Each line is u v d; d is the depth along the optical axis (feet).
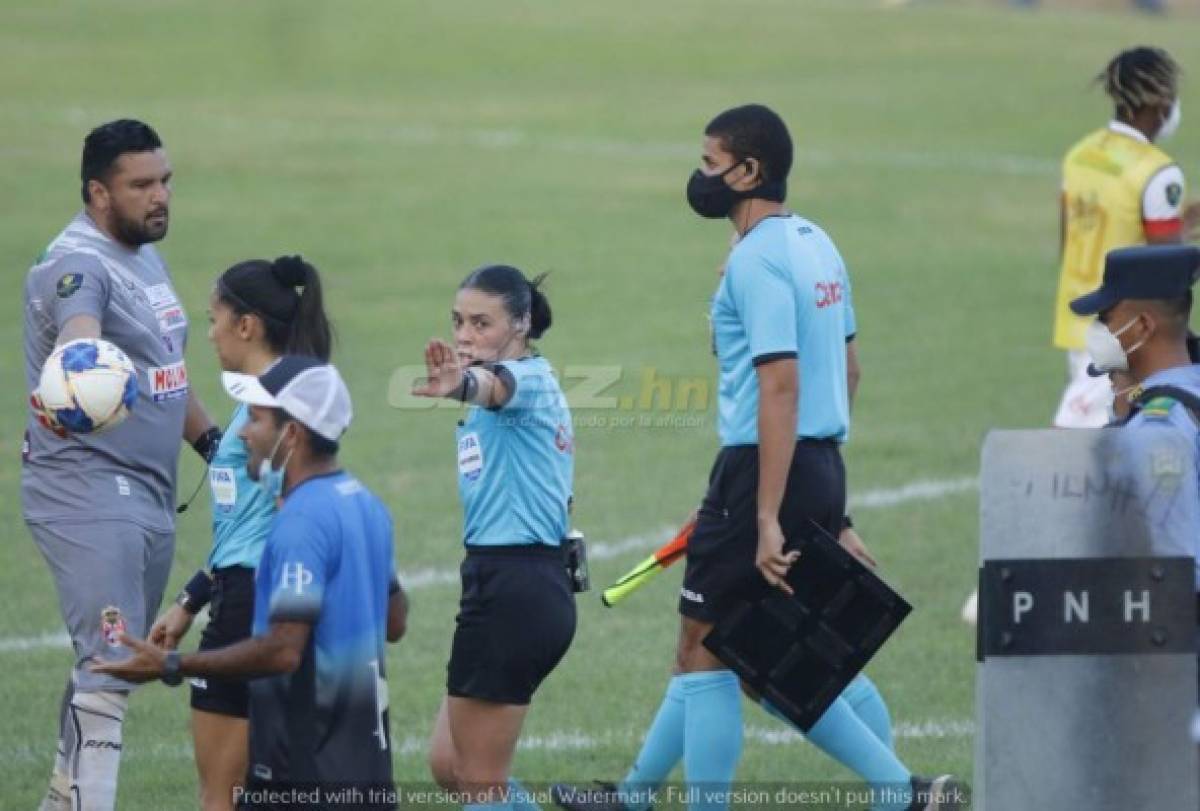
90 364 77.97
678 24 435.94
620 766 92.12
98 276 81.35
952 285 226.99
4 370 187.01
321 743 64.34
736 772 90.68
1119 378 72.74
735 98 361.92
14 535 136.77
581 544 78.07
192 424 88.28
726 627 79.36
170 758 93.91
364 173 292.81
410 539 133.69
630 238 252.21
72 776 78.69
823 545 79.10
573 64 393.91
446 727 80.59
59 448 80.48
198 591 77.77
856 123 336.70
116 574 79.82
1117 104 114.73
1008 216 267.80
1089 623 65.26
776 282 78.54
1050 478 65.10
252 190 278.67
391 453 157.69
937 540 132.05
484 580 75.82
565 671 106.73
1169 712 65.26
